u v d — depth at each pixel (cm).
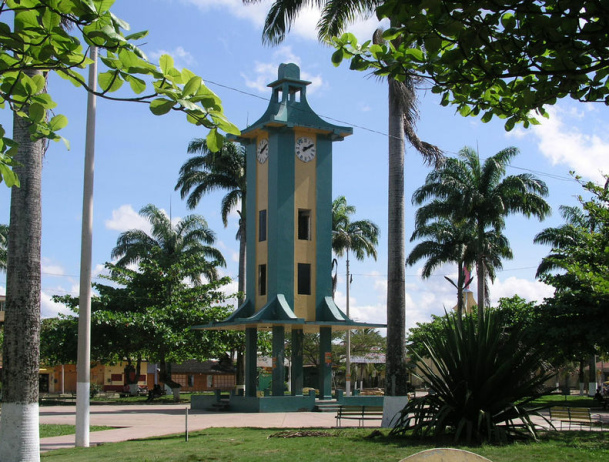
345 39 753
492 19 635
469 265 5250
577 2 601
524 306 3812
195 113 603
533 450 1501
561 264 2628
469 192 4834
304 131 3578
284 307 3388
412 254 5362
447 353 1747
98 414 3166
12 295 1432
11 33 608
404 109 2380
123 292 4806
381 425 2269
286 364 6981
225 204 4950
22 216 1450
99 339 4472
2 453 1388
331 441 1736
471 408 1709
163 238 5722
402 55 742
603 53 654
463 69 732
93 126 1927
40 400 4700
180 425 2506
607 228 2362
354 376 8094
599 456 1415
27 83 689
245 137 3703
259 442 1778
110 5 581
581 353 3538
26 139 1457
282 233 3466
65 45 625
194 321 4494
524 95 729
